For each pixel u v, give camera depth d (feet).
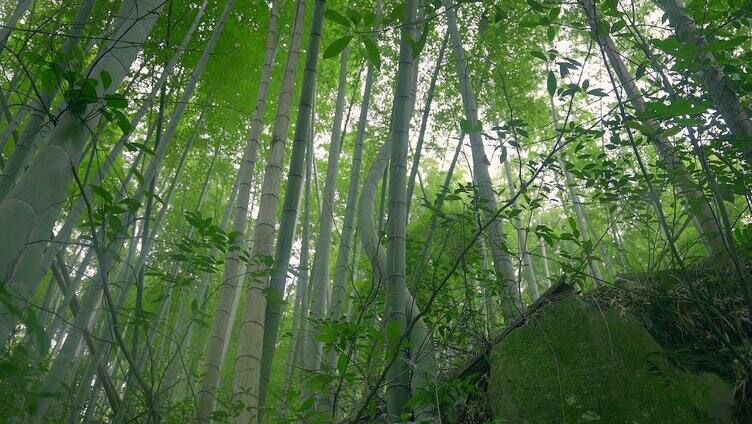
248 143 15.28
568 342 7.25
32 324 3.04
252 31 20.47
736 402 6.59
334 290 14.02
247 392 9.22
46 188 5.82
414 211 27.99
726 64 7.89
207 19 18.53
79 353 16.17
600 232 23.30
